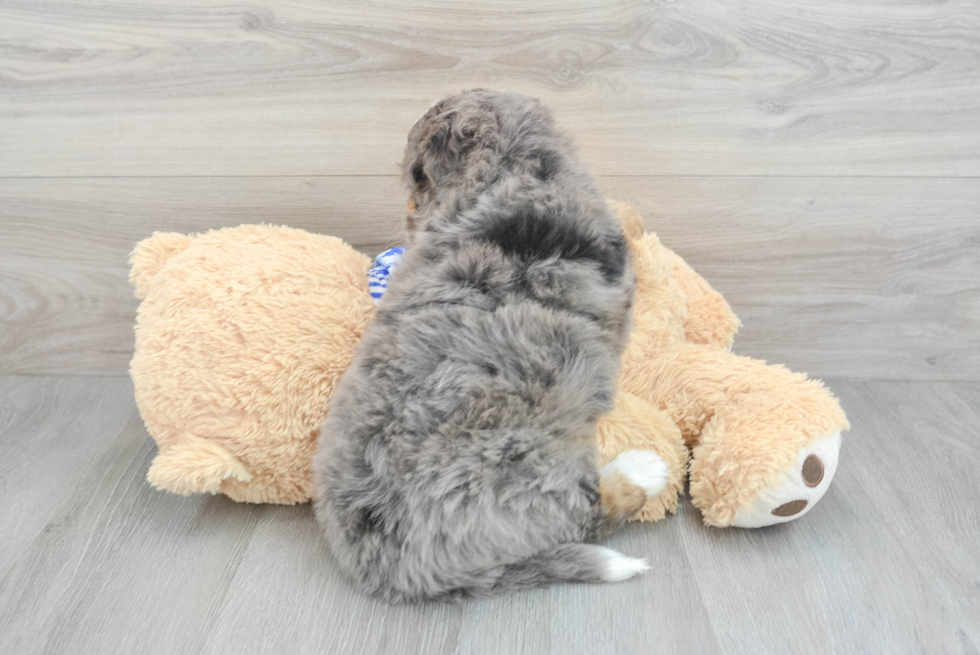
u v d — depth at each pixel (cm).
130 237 142
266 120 132
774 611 93
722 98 128
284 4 123
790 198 136
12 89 129
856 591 96
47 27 125
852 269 141
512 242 94
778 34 124
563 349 92
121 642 91
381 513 89
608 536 102
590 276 95
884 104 128
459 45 126
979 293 142
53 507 115
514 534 89
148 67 128
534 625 92
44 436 134
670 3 122
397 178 136
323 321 109
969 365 148
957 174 132
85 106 131
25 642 91
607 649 88
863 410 139
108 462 126
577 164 103
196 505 116
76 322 150
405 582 91
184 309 110
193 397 106
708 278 143
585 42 125
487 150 98
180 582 100
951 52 124
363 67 128
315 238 125
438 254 96
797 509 100
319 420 108
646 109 130
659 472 102
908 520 109
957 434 131
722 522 104
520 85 129
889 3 121
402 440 89
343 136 133
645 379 118
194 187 138
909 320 145
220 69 128
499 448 88
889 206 135
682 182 135
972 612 93
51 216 140
